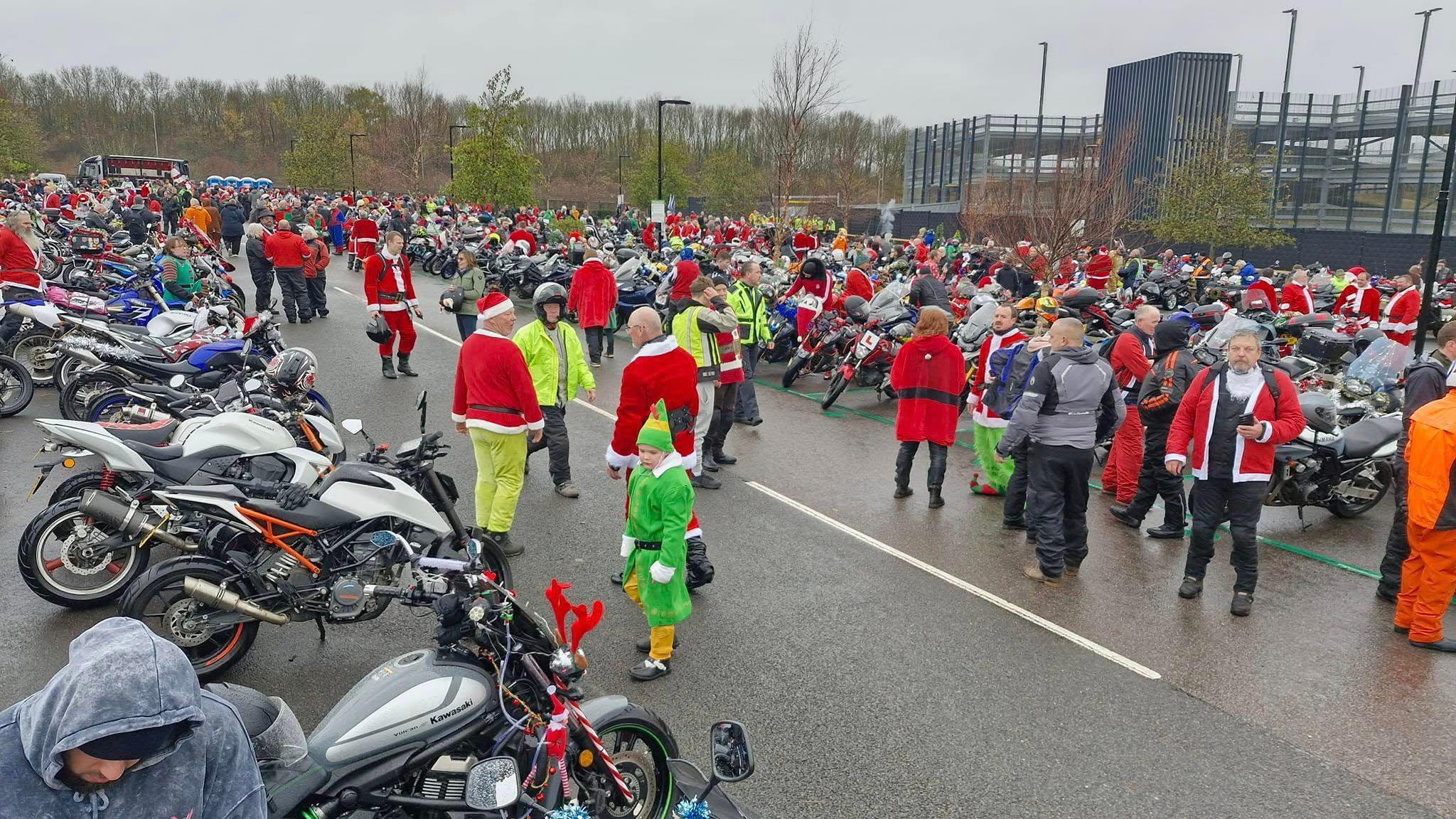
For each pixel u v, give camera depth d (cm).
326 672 515
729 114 7900
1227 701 511
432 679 328
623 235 3628
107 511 534
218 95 10338
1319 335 1423
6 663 507
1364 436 808
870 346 1154
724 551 710
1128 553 731
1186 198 3288
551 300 771
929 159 5922
